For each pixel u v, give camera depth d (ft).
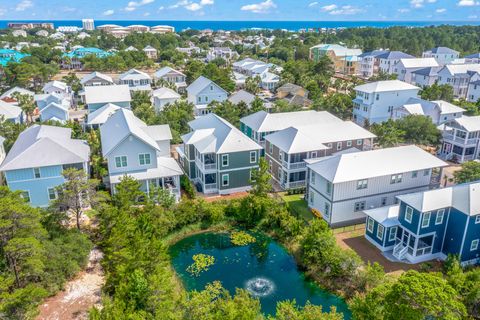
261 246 122.01
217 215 131.85
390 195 134.62
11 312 73.97
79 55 521.65
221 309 76.64
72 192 106.73
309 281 104.37
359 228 129.29
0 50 469.57
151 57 598.34
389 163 132.36
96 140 182.39
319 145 154.81
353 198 129.49
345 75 456.45
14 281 86.84
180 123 227.81
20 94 266.36
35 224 88.53
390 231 113.60
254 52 627.05
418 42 590.14
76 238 105.19
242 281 104.37
